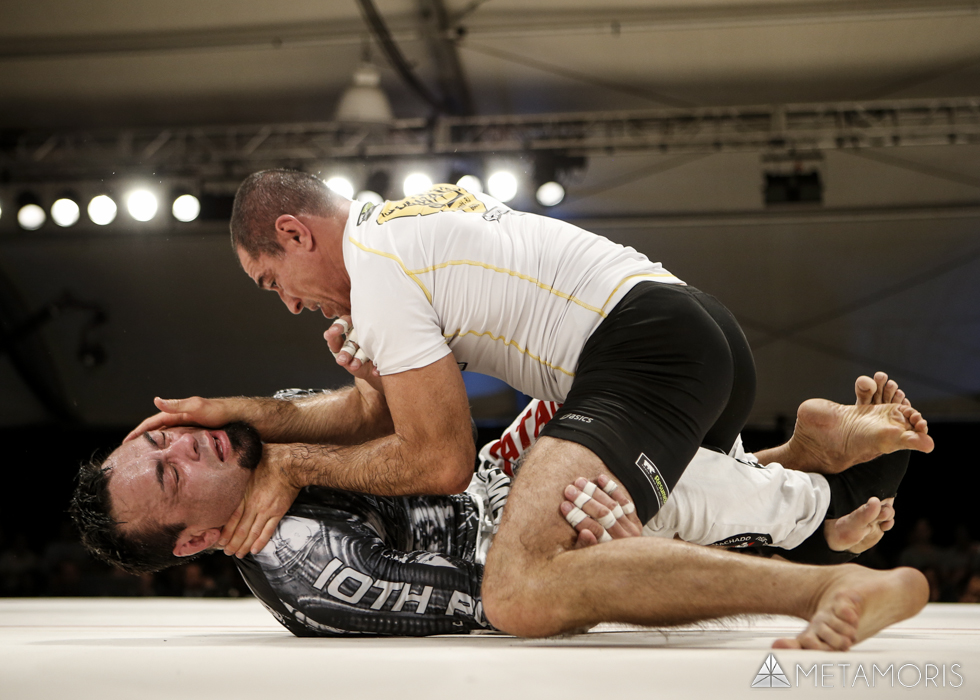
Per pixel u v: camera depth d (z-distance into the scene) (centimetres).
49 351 807
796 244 744
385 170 695
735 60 638
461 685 108
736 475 194
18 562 820
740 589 132
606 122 692
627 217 755
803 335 791
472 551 201
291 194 186
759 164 700
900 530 838
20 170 734
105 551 182
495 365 185
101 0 589
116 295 782
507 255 176
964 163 682
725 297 784
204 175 722
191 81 676
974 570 750
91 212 721
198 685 112
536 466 157
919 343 783
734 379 183
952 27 597
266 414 200
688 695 107
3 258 769
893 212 719
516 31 615
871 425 202
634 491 156
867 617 121
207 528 178
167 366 805
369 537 182
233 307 773
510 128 704
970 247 728
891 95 673
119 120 725
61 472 847
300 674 111
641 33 611
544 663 110
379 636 175
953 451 822
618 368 166
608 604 139
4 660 121
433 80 677
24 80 673
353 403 209
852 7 580
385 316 171
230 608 398
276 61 654
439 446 171
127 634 197
